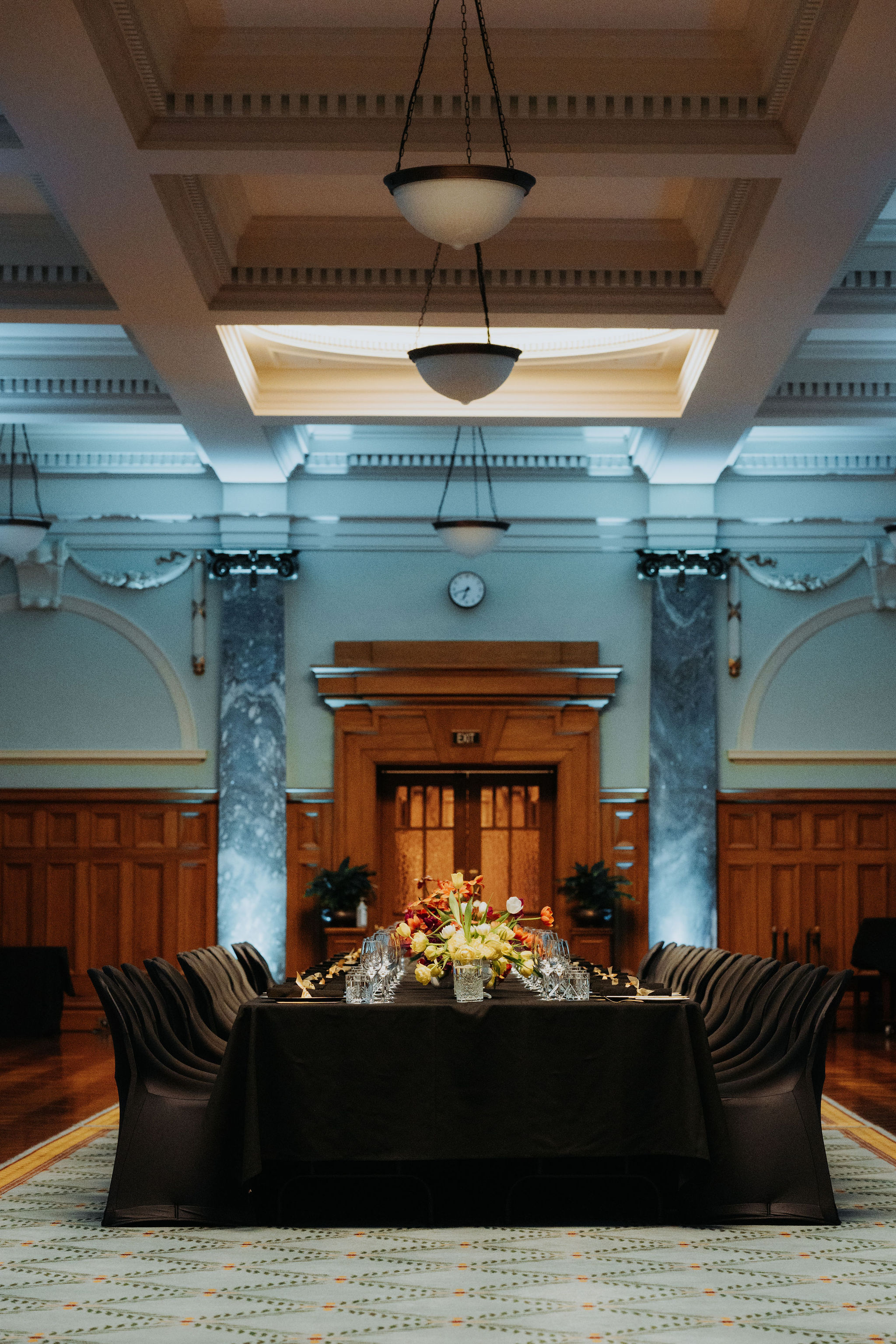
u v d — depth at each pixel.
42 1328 4.31
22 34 5.58
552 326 8.77
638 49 6.41
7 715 13.09
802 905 13.02
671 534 13.12
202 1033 6.96
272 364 10.88
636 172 6.79
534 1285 4.75
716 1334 4.25
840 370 10.95
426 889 7.71
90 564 13.18
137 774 13.06
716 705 13.14
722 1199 5.63
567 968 6.30
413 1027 5.55
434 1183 6.06
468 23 6.32
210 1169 5.62
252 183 7.83
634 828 13.02
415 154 6.55
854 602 13.27
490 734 12.99
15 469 13.12
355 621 13.12
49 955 12.39
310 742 13.03
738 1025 6.91
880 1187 6.32
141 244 7.56
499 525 11.24
